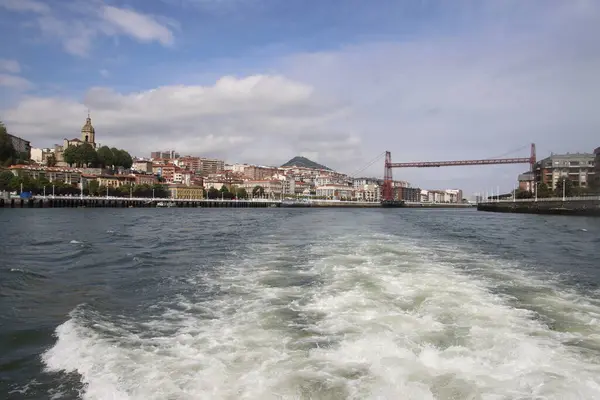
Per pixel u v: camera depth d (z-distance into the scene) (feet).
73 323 43.50
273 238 130.62
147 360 33.19
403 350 33.35
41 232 163.32
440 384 27.89
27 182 531.91
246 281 62.59
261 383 28.53
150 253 98.84
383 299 48.67
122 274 72.90
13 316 47.32
